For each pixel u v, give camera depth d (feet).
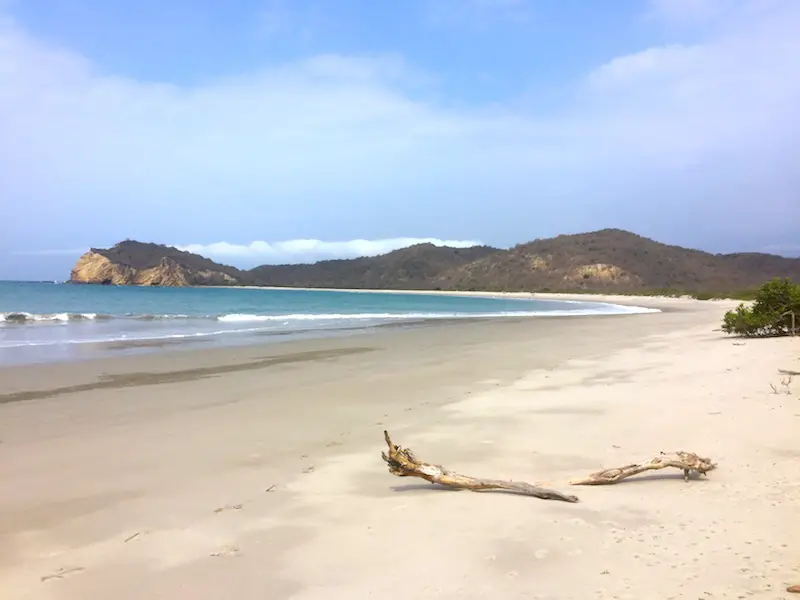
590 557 11.35
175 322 102.06
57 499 16.21
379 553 12.04
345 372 41.65
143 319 110.11
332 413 27.81
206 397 32.37
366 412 27.89
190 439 23.09
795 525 12.19
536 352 52.54
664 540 11.93
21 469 19.16
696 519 12.94
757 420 21.85
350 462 19.45
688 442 19.66
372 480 17.40
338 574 11.19
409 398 31.30
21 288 313.32
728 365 37.09
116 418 27.14
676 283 489.67
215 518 14.49
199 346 60.23
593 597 9.79
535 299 329.52
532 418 24.82
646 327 86.38
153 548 12.78
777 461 16.80
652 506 13.98
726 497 14.21
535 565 11.12
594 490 15.44
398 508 14.75
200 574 11.44
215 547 12.71
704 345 52.65
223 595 10.55
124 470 18.95
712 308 172.96
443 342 64.64
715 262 547.08
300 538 13.05
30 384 36.83
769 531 11.98
